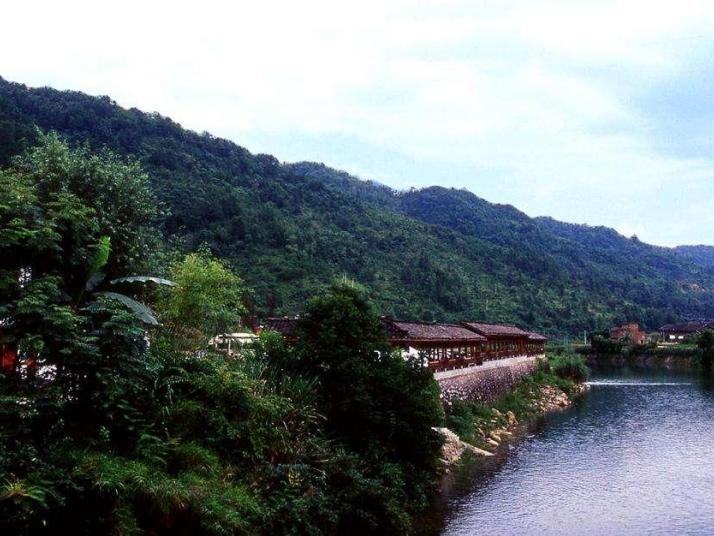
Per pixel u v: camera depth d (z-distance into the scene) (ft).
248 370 63.41
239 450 51.98
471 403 123.13
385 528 57.06
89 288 49.06
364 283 311.06
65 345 41.86
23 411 38.24
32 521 33.73
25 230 42.73
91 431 43.55
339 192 522.06
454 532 63.36
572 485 83.30
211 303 67.82
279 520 46.60
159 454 45.19
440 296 344.28
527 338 215.31
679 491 81.66
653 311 514.68
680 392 200.23
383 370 71.82
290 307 205.87
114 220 61.11
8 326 40.86
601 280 616.39
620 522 68.74
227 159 445.78
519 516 69.31
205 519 41.04
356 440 67.21
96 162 65.26
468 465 90.89
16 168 63.52
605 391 204.74
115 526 36.55
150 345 58.39
